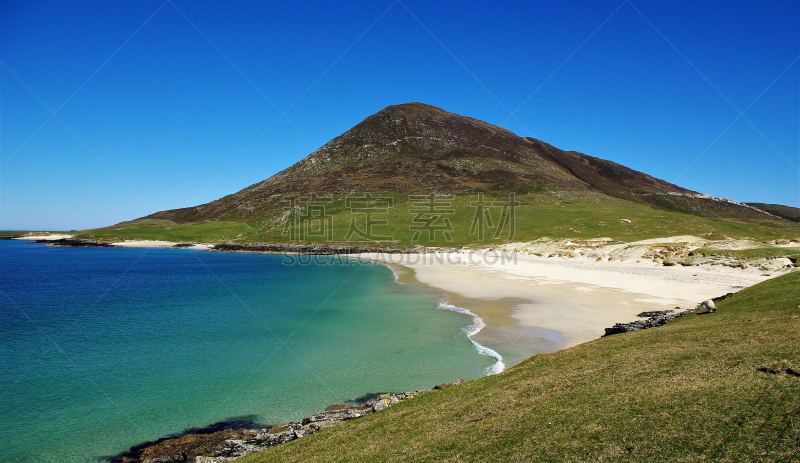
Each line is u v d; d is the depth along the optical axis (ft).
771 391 38.93
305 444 50.52
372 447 45.47
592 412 42.57
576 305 131.03
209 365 91.81
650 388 45.42
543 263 253.03
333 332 117.19
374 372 84.74
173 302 173.68
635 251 231.50
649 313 111.14
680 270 183.42
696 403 39.78
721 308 89.97
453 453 40.73
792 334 54.90
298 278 246.88
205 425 65.26
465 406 52.95
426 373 82.58
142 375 86.48
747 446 32.27
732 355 50.88
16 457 56.85
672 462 32.48
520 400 50.93
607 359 60.49
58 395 76.89
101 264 354.13
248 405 71.67
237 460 49.67
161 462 53.52
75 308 162.81
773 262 164.96
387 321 127.54
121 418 67.92
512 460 37.17
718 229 416.87
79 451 58.29
